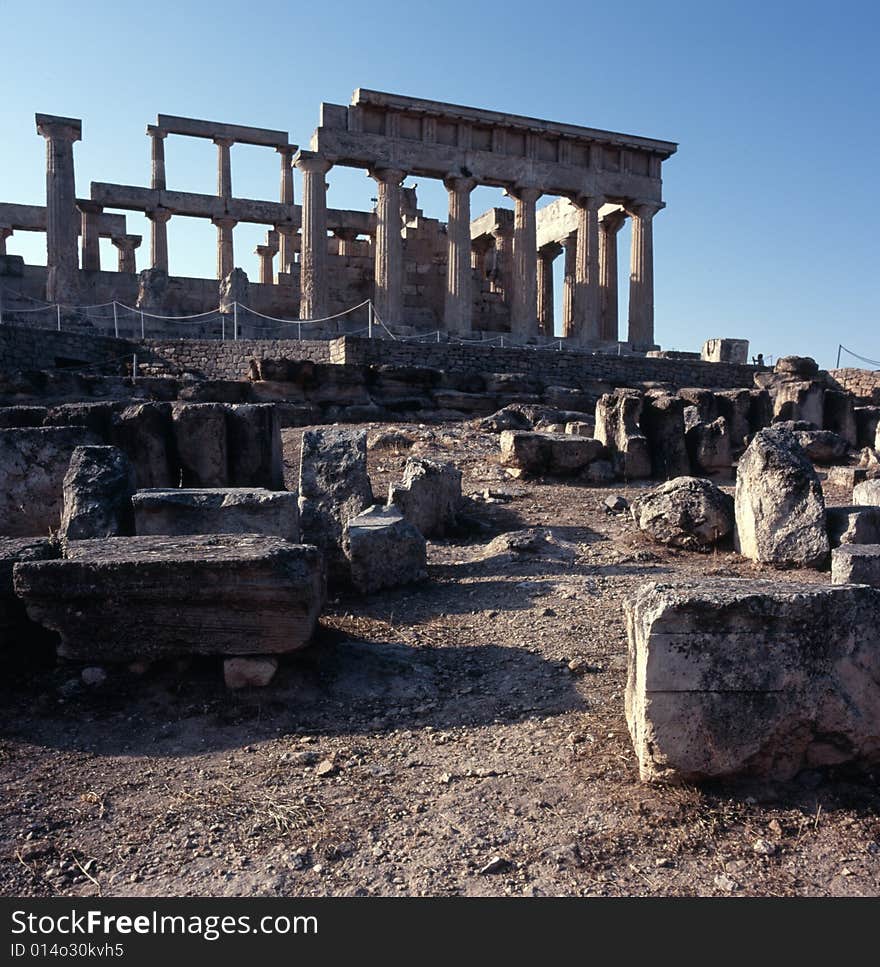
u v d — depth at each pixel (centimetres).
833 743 451
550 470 1530
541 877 383
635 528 1140
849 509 975
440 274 4478
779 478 948
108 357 2475
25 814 439
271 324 3634
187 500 778
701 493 1041
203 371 2553
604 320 4616
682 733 441
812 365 2781
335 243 4628
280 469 1281
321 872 390
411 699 581
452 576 926
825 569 921
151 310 3225
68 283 3519
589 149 4116
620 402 1577
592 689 585
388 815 435
